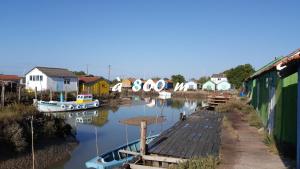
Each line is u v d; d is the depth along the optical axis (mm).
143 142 12117
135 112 43938
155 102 63938
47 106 38219
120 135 25125
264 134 13961
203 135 15711
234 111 25938
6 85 37469
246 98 33781
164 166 11344
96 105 46406
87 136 24391
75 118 34906
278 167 8992
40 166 16344
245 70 78688
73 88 54375
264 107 16531
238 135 14125
